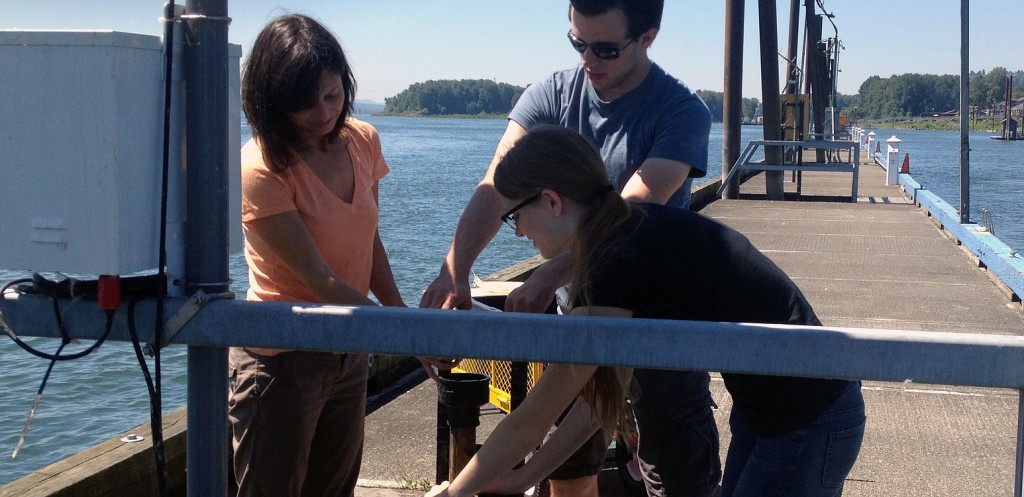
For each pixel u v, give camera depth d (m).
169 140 1.76
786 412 2.32
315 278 2.64
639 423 3.33
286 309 1.76
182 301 1.80
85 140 1.70
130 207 1.74
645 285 2.16
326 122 2.62
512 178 2.23
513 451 2.19
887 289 9.46
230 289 1.88
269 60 2.52
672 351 1.68
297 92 2.51
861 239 13.19
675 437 3.25
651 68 3.21
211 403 1.89
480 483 2.21
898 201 18.98
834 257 11.55
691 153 3.13
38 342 8.41
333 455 3.00
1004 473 4.58
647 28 3.04
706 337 1.67
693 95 3.23
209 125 1.79
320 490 3.04
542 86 3.45
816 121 32.94
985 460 4.75
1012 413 5.53
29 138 1.73
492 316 1.71
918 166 52.06
